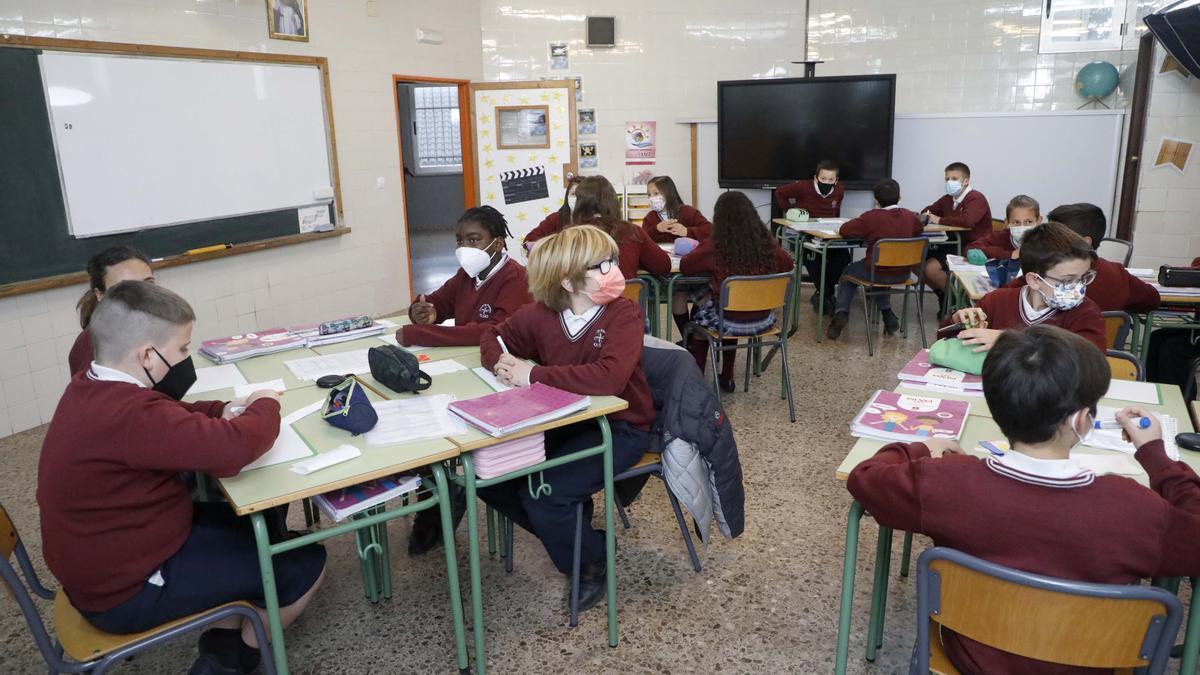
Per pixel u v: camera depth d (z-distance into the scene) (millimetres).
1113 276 3068
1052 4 6457
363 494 1772
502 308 2752
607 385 2090
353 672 2111
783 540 2744
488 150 7016
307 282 5574
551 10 7176
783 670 2084
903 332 5445
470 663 2125
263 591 1691
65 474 1512
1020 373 1267
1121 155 6285
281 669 1695
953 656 1457
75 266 4059
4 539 1677
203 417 1600
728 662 2119
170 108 4477
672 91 7309
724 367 4273
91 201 4098
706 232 4965
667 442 2230
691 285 4684
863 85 6605
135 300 1562
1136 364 2260
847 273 5312
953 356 2232
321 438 1875
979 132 6512
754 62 7227
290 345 2689
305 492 1598
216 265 4879
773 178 7023
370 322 2959
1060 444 1290
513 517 2322
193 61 4586
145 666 2158
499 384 2242
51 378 4023
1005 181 6531
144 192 4371
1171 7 4746
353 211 5938
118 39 4199
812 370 4684
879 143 6664
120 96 4199
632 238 3924
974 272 4016
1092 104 6523
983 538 1303
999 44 6672
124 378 1573
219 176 4816
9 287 3752
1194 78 5066
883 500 1434
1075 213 3111
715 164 7285
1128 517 1228
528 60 7262
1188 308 3525
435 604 2412
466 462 1860
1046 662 1335
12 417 3877
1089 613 1245
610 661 2133
